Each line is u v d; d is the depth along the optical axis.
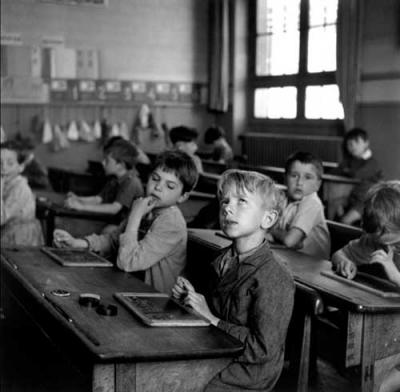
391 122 7.32
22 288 2.38
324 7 8.39
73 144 9.73
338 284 2.39
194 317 1.97
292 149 8.73
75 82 9.55
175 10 9.83
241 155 9.33
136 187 4.57
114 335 1.80
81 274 2.54
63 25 9.38
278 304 1.99
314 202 3.33
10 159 4.29
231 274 2.11
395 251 2.47
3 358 2.80
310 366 2.84
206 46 10.09
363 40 7.56
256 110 9.89
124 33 9.69
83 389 2.08
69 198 4.75
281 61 9.22
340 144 8.05
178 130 6.08
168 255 2.79
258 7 9.66
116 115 9.87
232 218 2.07
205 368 1.79
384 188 2.47
